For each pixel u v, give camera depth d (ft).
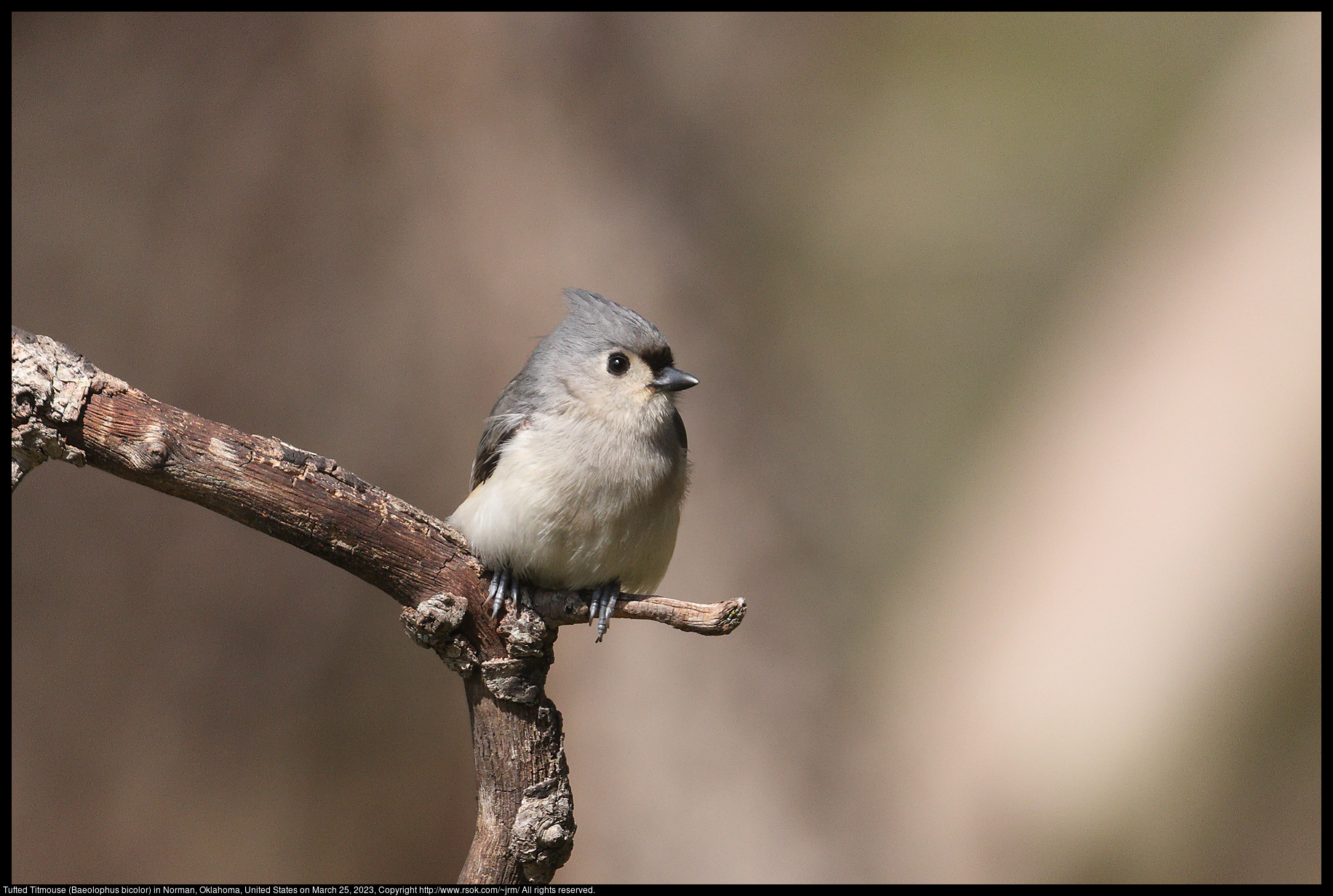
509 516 20.24
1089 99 66.69
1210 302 40.55
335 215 41.27
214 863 37.32
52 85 41.65
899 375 55.98
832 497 47.80
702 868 37.60
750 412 46.34
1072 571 40.65
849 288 56.03
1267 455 37.58
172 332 39.65
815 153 55.57
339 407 39.96
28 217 40.06
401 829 38.24
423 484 39.78
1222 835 38.99
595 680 39.29
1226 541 37.86
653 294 44.24
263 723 38.45
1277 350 38.04
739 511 43.91
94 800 36.86
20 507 37.76
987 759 40.11
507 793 17.13
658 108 46.96
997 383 56.24
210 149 41.37
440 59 42.70
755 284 48.39
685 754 38.70
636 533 21.02
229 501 15.81
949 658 42.98
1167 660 38.34
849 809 39.73
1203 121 45.60
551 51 44.37
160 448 15.26
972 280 60.85
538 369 22.39
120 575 38.27
